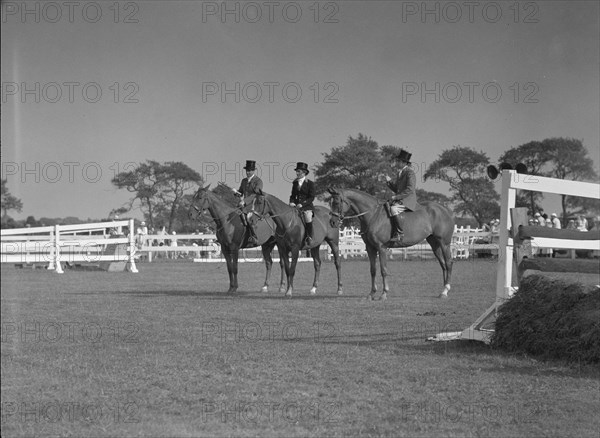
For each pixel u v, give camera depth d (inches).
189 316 593.0
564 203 1293.1
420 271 1219.2
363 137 1481.3
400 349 425.4
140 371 358.3
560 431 268.4
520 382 341.4
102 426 266.7
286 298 768.3
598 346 374.6
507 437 261.1
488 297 761.6
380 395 314.7
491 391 323.3
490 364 382.3
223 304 693.3
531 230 437.7
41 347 428.8
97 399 304.3
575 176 1043.3
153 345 438.3
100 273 1251.2
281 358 393.4
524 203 1330.0
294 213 800.9
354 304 692.7
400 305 681.0
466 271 1207.6
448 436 261.3
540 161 1045.8
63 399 303.3
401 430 266.7
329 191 763.4
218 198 836.0
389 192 1476.4
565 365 379.2
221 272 1277.1
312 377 347.9
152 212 1366.9
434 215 775.7
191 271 1310.3
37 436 255.6
